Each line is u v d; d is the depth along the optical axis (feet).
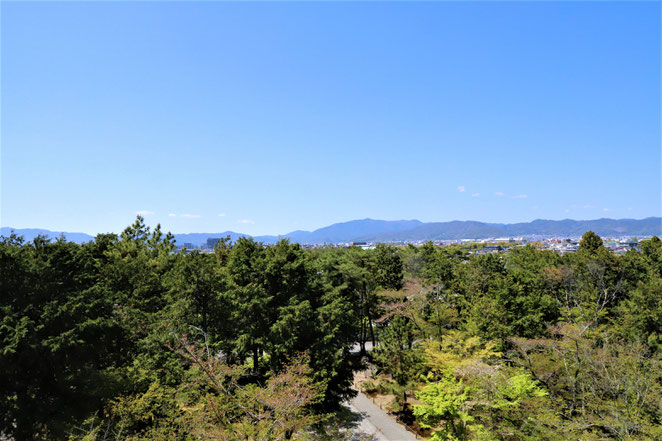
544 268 168.25
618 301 150.92
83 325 65.82
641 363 79.71
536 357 88.33
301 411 62.44
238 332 89.45
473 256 212.23
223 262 125.90
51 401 63.21
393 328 110.83
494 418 73.87
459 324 128.26
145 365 80.07
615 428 66.28
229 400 55.36
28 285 66.08
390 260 183.93
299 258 102.47
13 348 57.11
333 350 93.66
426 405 74.69
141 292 102.53
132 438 57.36
